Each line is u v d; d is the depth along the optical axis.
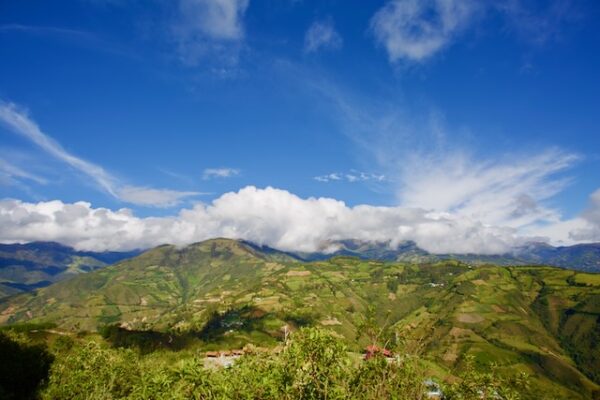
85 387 28.41
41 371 48.97
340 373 10.94
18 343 50.59
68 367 31.84
